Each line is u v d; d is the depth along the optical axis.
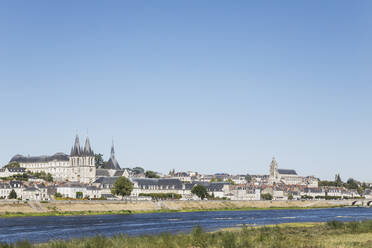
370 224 143.62
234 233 119.62
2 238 136.62
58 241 101.62
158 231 153.38
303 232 134.25
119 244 100.75
